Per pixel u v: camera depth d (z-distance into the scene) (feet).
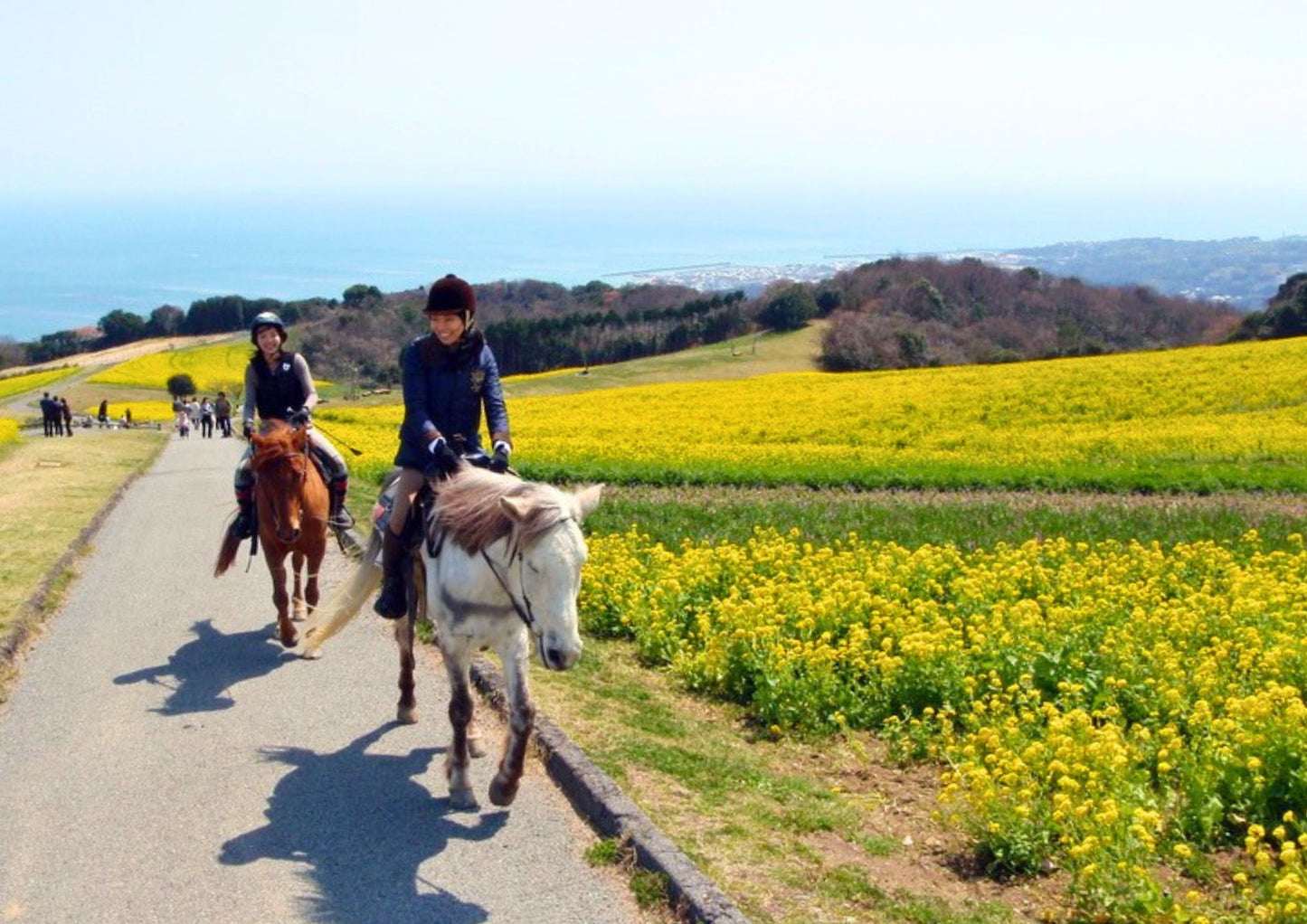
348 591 25.64
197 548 50.14
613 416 131.13
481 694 28.53
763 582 39.09
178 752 24.79
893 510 59.57
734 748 26.58
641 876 18.71
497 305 424.46
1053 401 121.29
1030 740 24.44
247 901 18.34
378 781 23.27
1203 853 21.04
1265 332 233.55
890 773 26.02
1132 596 36.70
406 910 18.10
